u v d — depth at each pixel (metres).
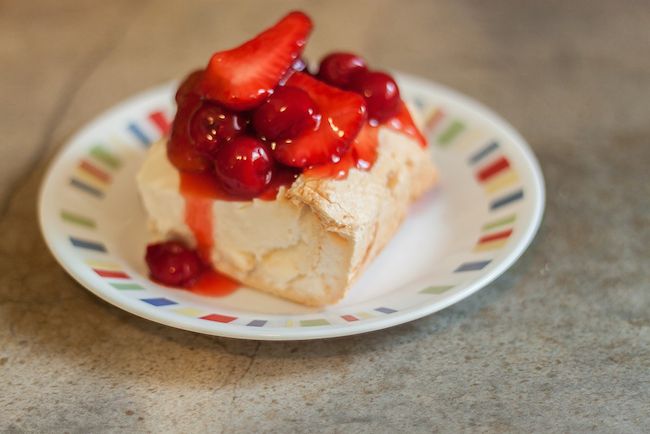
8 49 0.57
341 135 0.38
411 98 0.48
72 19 0.60
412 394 0.35
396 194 0.41
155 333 0.38
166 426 0.34
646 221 0.43
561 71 0.54
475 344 0.37
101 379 0.36
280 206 0.38
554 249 0.41
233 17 0.61
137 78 0.54
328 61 0.41
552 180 0.45
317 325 0.36
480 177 0.44
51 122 0.50
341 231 0.37
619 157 0.47
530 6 0.61
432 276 0.40
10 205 0.44
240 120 0.38
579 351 0.37
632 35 0.57
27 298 0.39
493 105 0.51
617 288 0.39
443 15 0.60
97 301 0.39
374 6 0.62
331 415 0.35
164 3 0.62
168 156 0.40
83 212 0.42
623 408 0.35
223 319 0.37
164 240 0.41
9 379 0.36
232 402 0.35
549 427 0.34
